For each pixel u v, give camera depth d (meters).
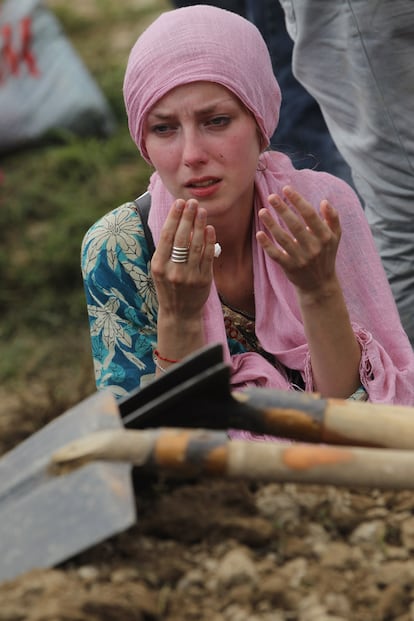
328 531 4.79
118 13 22.41
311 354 6.07
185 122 5.95
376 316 6.46
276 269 6.34
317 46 7.79
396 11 7.24
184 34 5.96
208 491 4.88
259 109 6.06
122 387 6.34
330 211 5.59
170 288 5.75
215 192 6.03
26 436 10.91
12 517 4.60
